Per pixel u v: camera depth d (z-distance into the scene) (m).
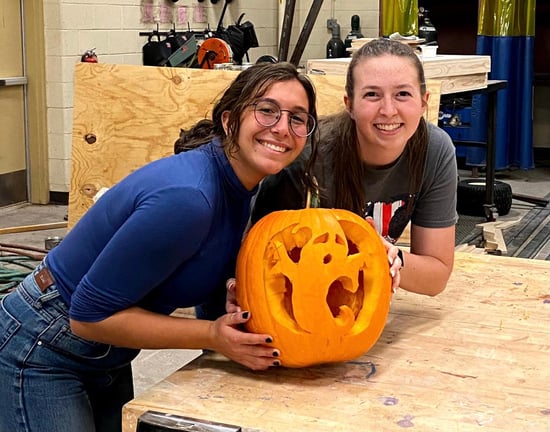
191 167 1.51
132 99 3.95
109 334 1.54
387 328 1.83
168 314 1.68
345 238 1.56
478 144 6.24
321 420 1.38
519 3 7.64
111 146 3.98
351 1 8.57
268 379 1.55
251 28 7.45
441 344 1.74
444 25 8.88
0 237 5.57
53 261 1.67
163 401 1.45
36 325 1.66
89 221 1.62
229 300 1.64
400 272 1.84
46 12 6.34
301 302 1.51
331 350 1.54
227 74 3.82
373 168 1.88
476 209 6.20
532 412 1.41
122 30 6.75
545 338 1.78
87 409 1.75
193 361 1.64
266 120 1.50
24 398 1.68
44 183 6.66
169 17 7.20
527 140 7.93
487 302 2.02
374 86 1.71
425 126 1.88
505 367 1.61
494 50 7.70
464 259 2.38
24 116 6.58
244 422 1.36
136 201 1.50
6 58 6.31
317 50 8.84
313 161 1.80
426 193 1.96
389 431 1.33
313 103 1.58
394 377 1.57
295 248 1.60
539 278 2.21
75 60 6.47
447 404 1.44
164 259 1.48
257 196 1.89
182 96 3.87
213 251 1.58
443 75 4.78
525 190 7.52
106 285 1.50
